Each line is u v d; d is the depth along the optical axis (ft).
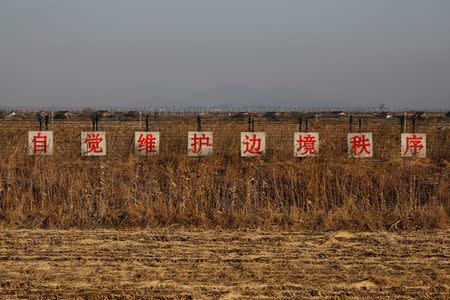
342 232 30.94
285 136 55.77
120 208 35.58
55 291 20.63
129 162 46.93
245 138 45.75
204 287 21.18
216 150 52.11
